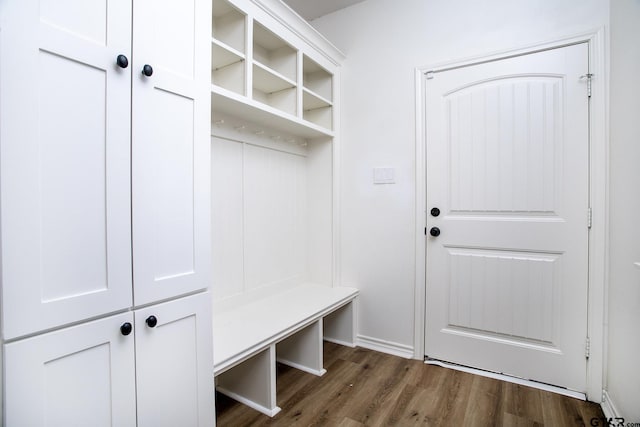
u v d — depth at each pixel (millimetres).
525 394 1791
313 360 2051
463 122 2064
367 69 2428
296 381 1956
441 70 2137
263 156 2217
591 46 1724
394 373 2041
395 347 2316
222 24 1821
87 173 900
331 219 2531
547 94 1834
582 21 1748
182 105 1155
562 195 1802
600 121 1695
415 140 2227
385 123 2352
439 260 2152
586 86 1738
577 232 1765
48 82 822
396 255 2312
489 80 1988
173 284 1124
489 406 1690
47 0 820
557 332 1825
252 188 2133
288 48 2154
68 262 863
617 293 1562
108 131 943
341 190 2555
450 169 2107
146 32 1039
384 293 2365
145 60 1034
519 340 1930
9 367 768
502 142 1950
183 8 1163
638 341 1316
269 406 1659
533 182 1872
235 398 1802
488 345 2010
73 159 872
